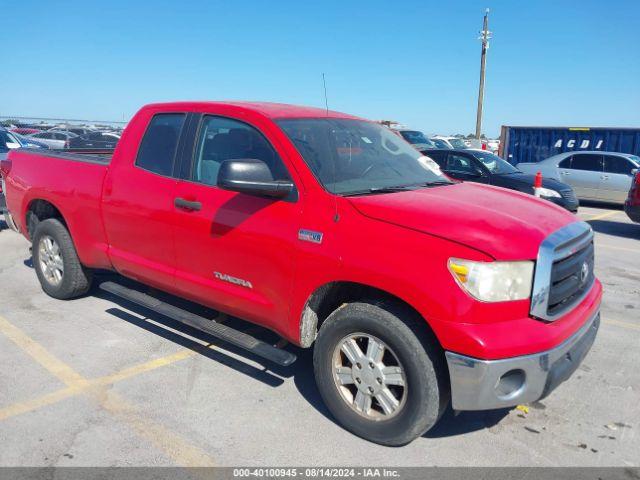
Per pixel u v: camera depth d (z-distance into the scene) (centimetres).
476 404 295
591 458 329
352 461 321
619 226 1219
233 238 382
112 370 427
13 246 836
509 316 296
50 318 529
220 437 343
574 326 322
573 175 1595
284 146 372
